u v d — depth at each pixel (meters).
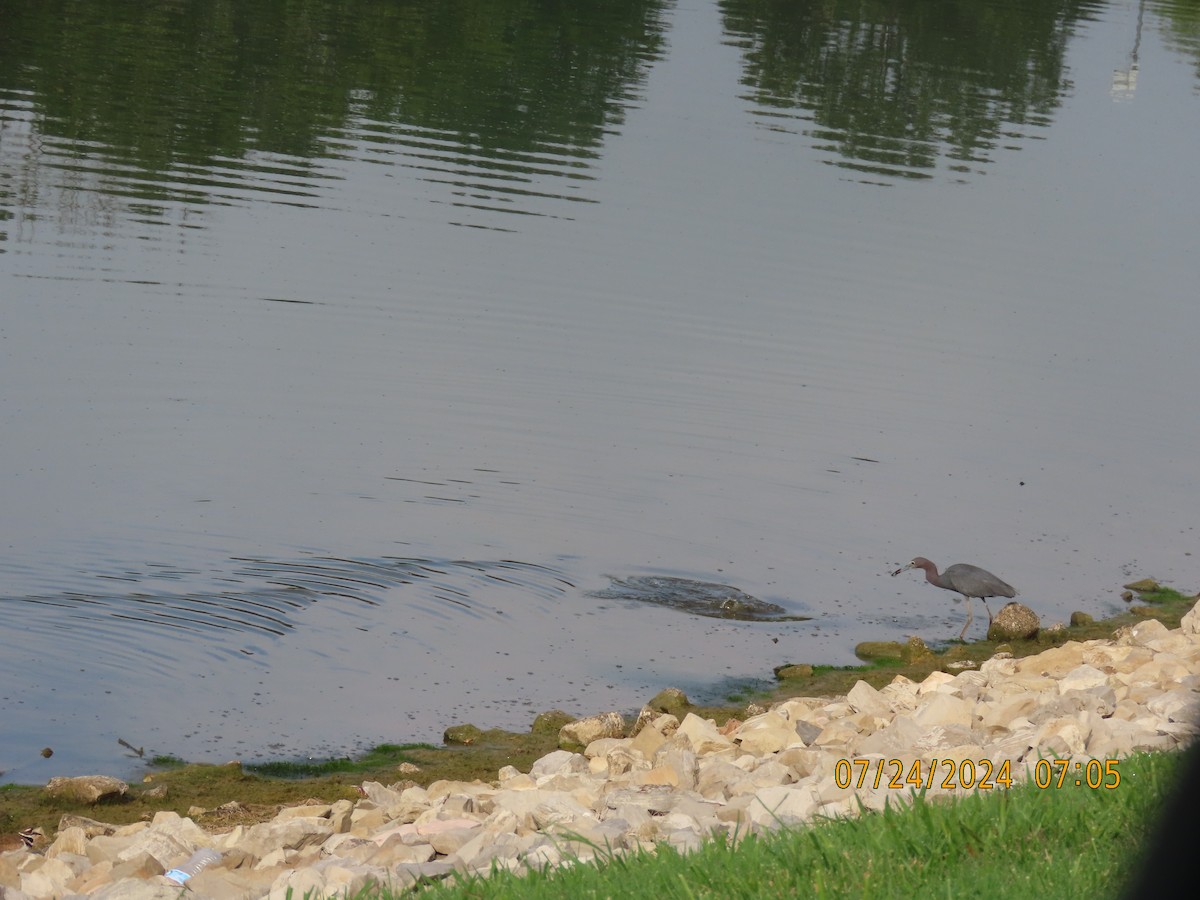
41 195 30.78
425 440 22.00
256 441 21.47
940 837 7.70
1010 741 10.77
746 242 32.56
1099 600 18.95
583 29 50.31
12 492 19.12
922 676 15.79
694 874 7.39
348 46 45.31
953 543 20.36
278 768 13.08
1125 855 7.20
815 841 7.67
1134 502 22.34
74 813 11.87
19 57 40.44
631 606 17.45
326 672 15.23
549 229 32.06
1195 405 26.36
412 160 36.06
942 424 24.70
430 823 9.81
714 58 48.75
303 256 29.03
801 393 25.33
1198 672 13.66
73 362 23.39
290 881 8.40
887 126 43.22
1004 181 39.09
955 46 52.53
